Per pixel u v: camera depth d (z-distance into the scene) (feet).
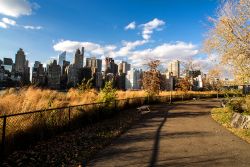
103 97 50.01
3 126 20.62
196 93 138.00
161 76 99.96
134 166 19.62
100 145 26.45
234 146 26.40
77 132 32.35
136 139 29.78
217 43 38.78
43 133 27.50
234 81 41.14
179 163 20.40
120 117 50.01
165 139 29.84
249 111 41.45
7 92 42.14
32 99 36.65
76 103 42.86
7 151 21.65
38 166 19.47
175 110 67.82
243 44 35.65
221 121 45.03
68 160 21.11
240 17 36.17
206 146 26.30
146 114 57.52
